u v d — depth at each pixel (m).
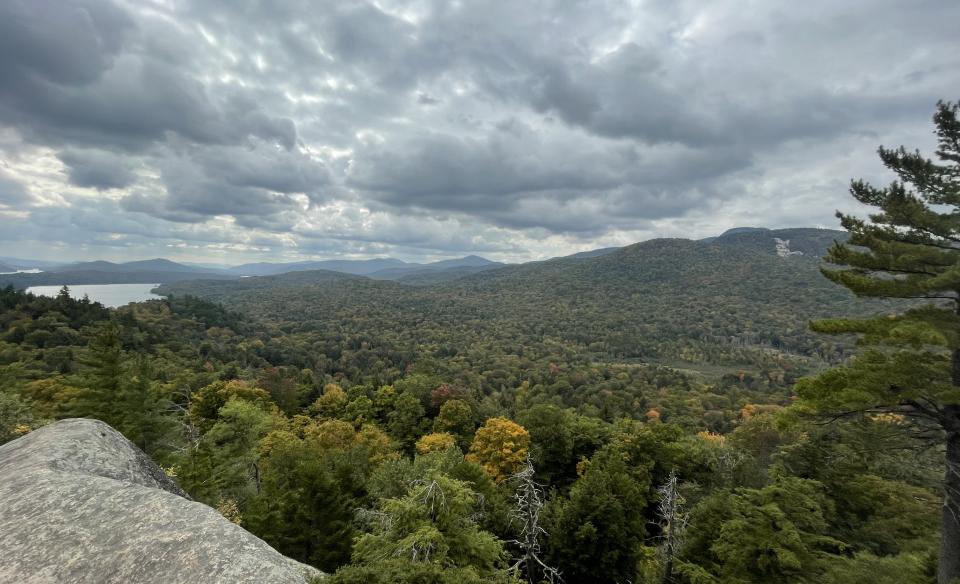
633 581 18.38
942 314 10.38
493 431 35.81
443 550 10.14
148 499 5.19
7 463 6.32
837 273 11.93
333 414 57.88
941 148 11.56
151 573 4.03
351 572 4.86
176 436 27.55
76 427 7.36
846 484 19.53
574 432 39.88
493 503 20.08
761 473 20.72
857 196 12.35
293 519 16.41
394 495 20.56
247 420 35.88
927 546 15.27
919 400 10.82
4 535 4.62
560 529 19.05
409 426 50.53
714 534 16.34
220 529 4.66
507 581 10.19
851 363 11.46
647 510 27.86
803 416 11.53
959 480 10.31
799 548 12.88
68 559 4.25
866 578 11.97
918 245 11.29
